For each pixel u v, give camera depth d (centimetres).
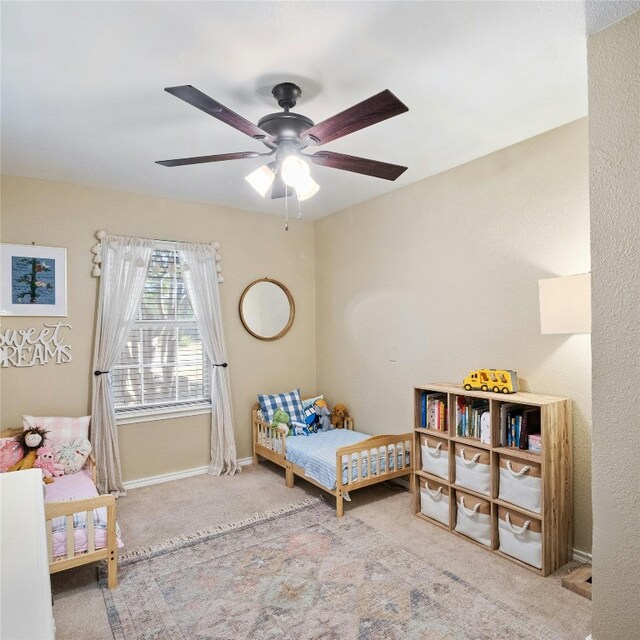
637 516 159
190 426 389
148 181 333
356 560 245
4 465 278
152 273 374
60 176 320
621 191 161
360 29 164
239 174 319
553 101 222
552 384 257
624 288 161
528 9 155
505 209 281
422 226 340
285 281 446
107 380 342
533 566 233
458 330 314
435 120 242
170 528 286
